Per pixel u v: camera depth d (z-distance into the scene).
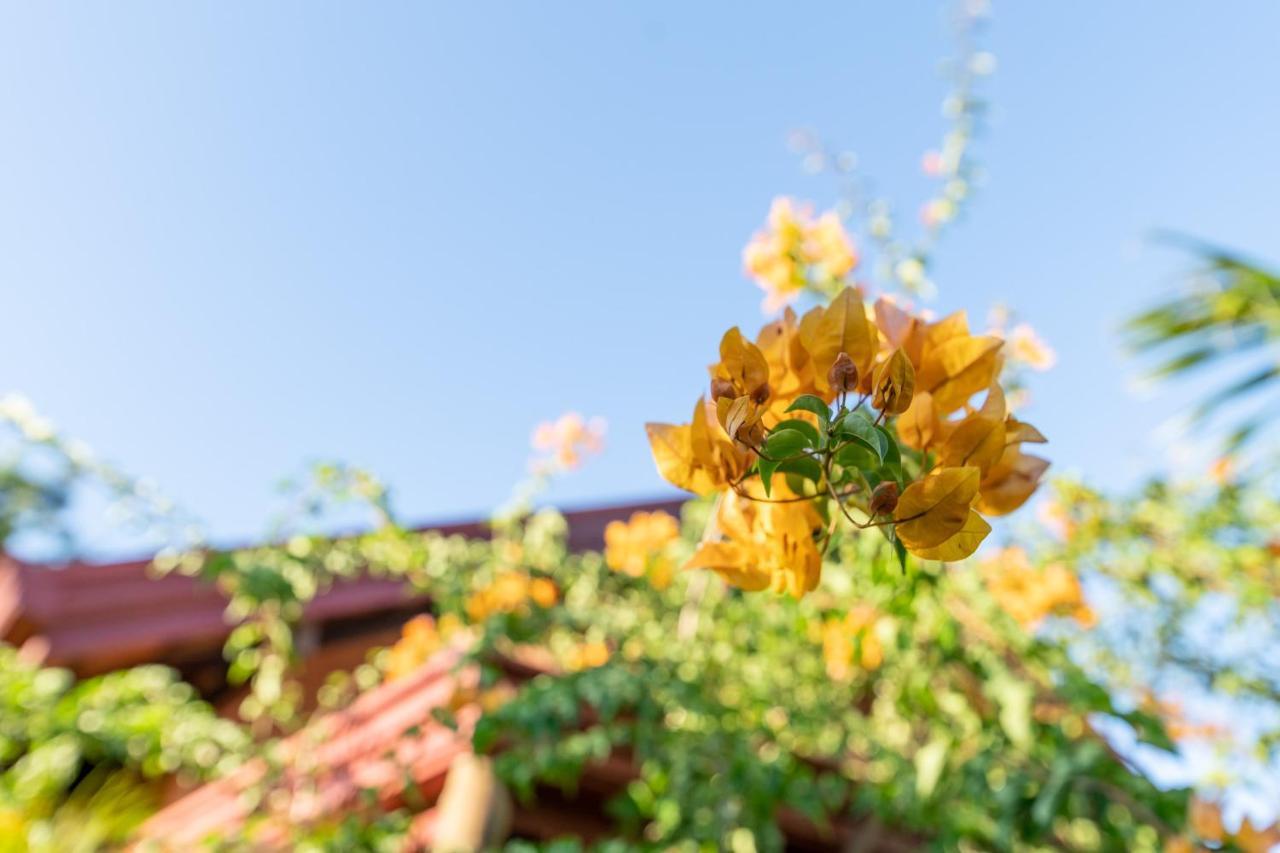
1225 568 4.03
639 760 3.05
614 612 3.49
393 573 4.19
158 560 3.41
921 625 2.39
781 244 2.46
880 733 3.31
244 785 3.22
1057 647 2.54
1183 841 2.05
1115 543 4.14
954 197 2.85
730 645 3.19
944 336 0.98
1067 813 2.29
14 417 3.13
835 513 0.95
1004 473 0.91
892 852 3.35
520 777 2.59
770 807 2.73
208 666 4.93
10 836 3.74
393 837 2.69
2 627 3.86
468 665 2.74
